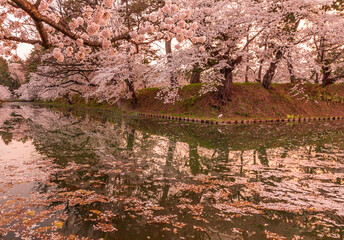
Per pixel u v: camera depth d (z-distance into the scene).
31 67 18.20
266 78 18.86
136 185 4.25
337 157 6.35
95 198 3.66
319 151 7.10
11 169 4.97
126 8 15.08
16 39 2.67
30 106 33.22
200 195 3.84
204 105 17.53
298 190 4.07
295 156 6.48
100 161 5.83
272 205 3.49
